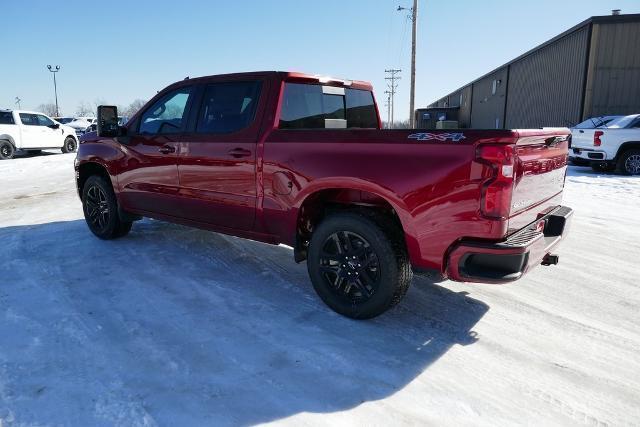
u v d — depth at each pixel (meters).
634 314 3.58
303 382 2.63
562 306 3.72
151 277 4.25
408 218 3.02
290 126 3.92
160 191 4.66
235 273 4.38
